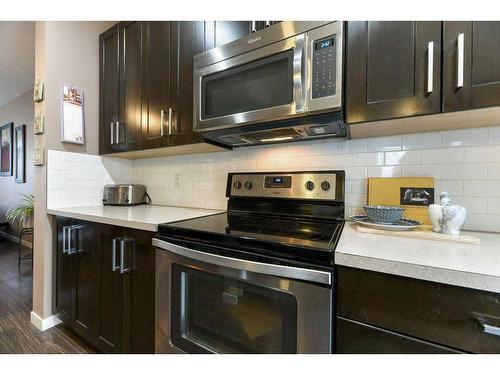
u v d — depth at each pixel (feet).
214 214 5.00
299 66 3.39
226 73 4.08
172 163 6.64
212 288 3.21
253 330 2.88
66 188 6.07
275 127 3.84
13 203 13.47
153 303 3.80
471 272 1.90
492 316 1.85
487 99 2.53
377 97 3.07
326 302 2.40
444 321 2.00
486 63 2.55
